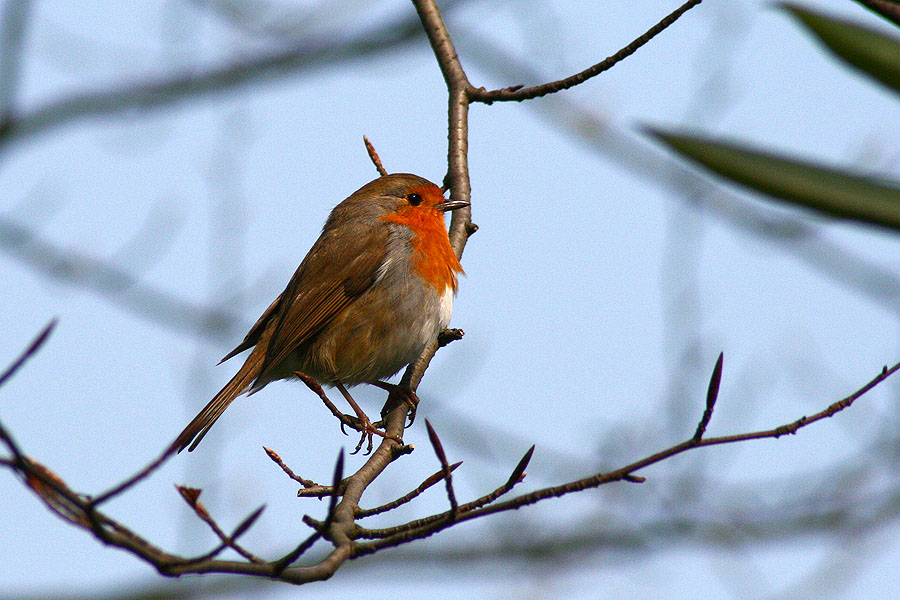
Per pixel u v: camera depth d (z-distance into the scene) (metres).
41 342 3.84
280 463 6.27
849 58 4.32
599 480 5.11
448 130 9.85
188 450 9.26
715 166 3.89
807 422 5.09
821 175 3.88
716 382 4.92
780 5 4.38
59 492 4.04
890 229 3.79
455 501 5.10
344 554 5.02
